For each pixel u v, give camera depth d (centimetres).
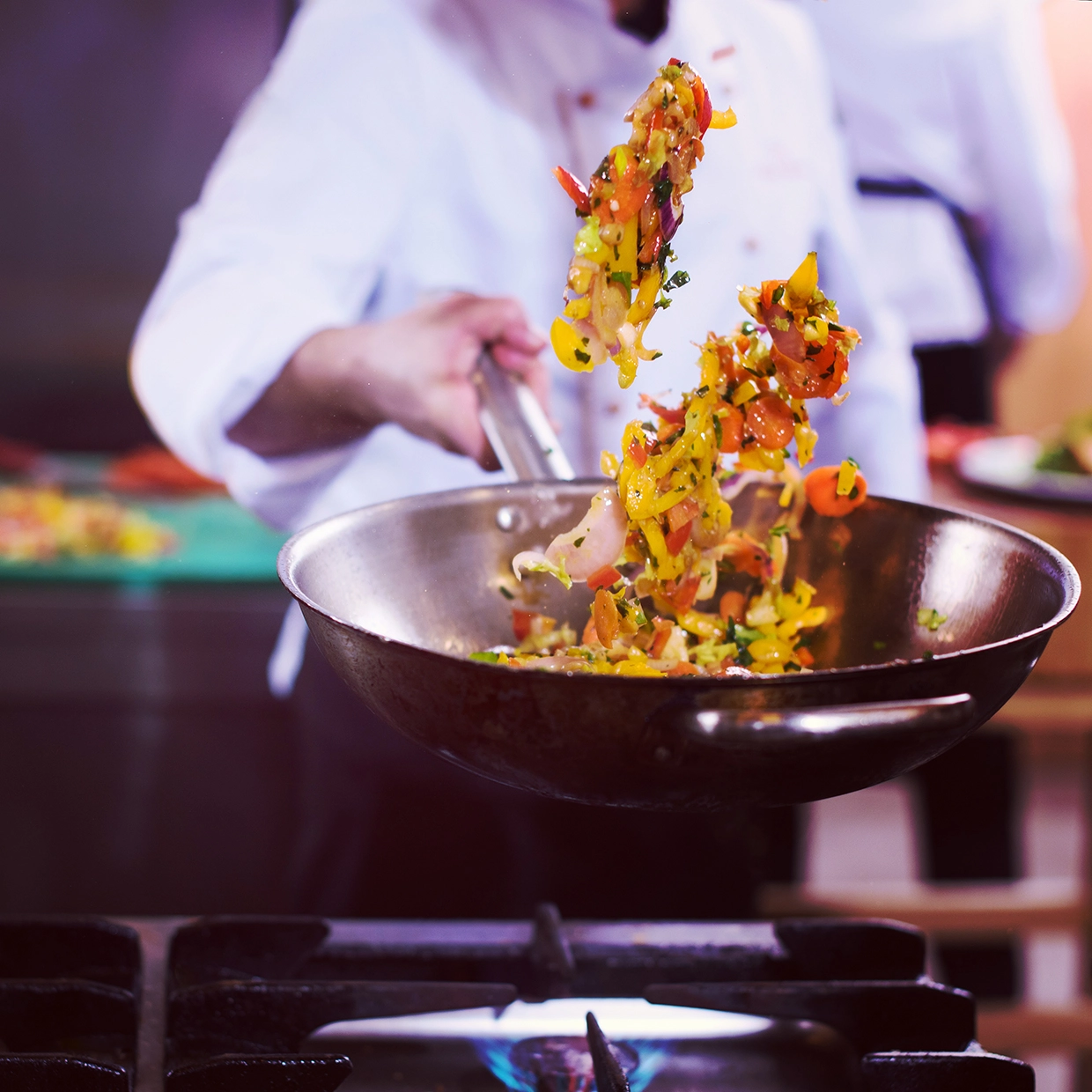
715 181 223
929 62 296
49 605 250
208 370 208
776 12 237
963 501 285
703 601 170
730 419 163
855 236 255
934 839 288
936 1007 162
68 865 267
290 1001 161
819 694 147
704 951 170
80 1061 154
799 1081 163
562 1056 164
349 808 234
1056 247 319
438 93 219
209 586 256
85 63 338
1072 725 267
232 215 220
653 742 148
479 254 224
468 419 187
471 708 149
